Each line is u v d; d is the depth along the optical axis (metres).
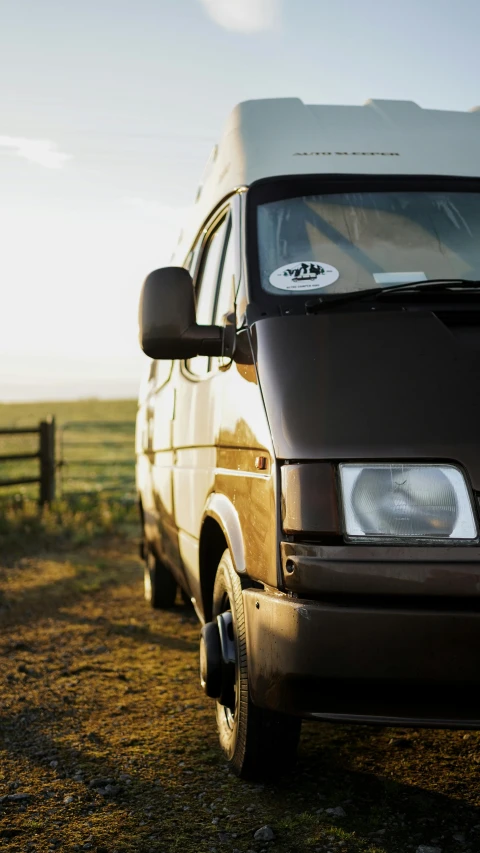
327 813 2.79
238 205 3.43
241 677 2.88
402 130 3.73
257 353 2.77
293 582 2.38
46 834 2.72
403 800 2.88
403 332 2.67
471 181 3.55
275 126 3.69
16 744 3.56
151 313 3.09
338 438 2.42
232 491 2.97
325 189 3.42
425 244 3.26
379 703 2.35
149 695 4.23
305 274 3.11
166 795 3.01
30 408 77.81
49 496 12.38
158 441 5.12
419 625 2.28
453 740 3.44
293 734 2.90
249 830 2.71
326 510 2.37
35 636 5.54
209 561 3.59
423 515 2.35
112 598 6.82
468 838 2.60
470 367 2.55
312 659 2.33
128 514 12.09
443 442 2.39
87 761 3.35
